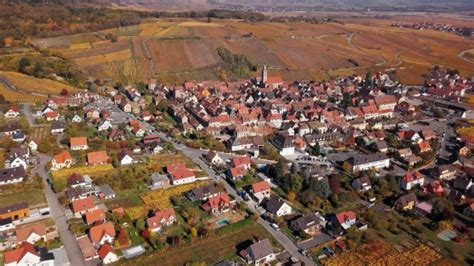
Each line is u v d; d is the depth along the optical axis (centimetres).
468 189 16612
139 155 19138
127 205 14862
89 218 13500
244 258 12281
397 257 12512
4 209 13612
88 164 17838
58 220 13825
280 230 13788
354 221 14075
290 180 16250
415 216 14700
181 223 13900
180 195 15675
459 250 12988
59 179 16412
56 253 12181
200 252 12531
